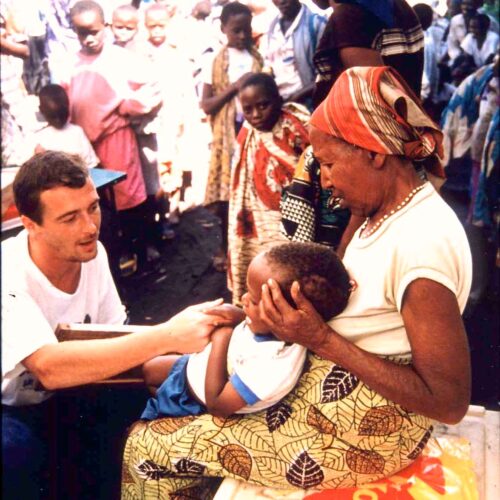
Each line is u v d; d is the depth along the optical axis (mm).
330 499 1560
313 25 4367
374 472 1553
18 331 1702
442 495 1563
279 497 1581
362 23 1915
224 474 1604
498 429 1907
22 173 1728
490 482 1716
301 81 4441
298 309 1383
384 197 1419
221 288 4352
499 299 3891
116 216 3600
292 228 2271
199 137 5746
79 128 4047
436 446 1728
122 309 2211
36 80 3934
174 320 1677
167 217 5051
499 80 4441
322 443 1519
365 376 1405
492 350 3471
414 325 1357
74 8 4004
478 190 4430
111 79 4082
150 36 4961
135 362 1676
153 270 4559
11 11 3764
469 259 1409
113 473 2109
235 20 4219
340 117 1385
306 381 1518
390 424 1478
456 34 5633
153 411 1743
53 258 1819
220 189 4332
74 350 1683
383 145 1366
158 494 1675
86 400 1995
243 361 1502
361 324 1455
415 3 4961
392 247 1384
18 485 1753
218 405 1534
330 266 1417
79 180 1727
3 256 1812
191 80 5320
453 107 5043
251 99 3010
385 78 1399
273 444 1542
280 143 3119
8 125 3568
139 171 4281
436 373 1360
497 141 4176
